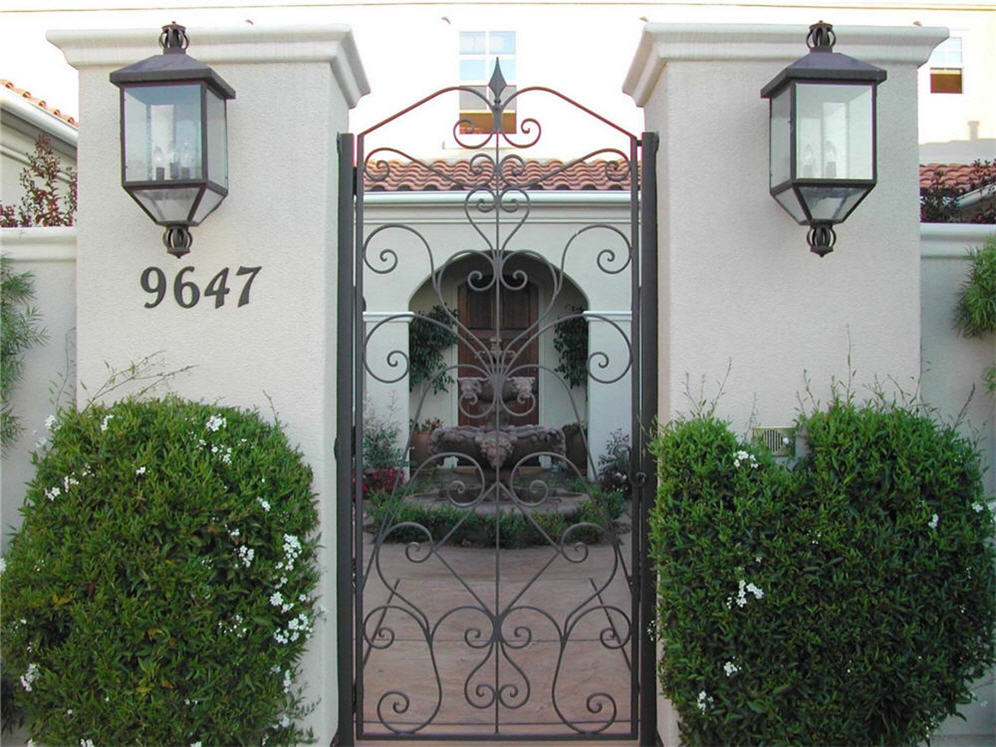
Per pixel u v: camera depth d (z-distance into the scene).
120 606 3.61
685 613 3.80
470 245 12.05
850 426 3.81
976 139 14.45
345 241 4.43
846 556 3.68
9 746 4.21
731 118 4.16
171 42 3.93
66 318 4.77
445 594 7.23
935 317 4.58
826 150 3.80
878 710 3.79
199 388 4.16
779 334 4.16
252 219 4.15
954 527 3.70
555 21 14.46
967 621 3.75
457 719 4.70
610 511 9.68
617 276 12.23
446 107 14.42
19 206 8.25
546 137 14.42
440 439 9.43
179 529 3.63
